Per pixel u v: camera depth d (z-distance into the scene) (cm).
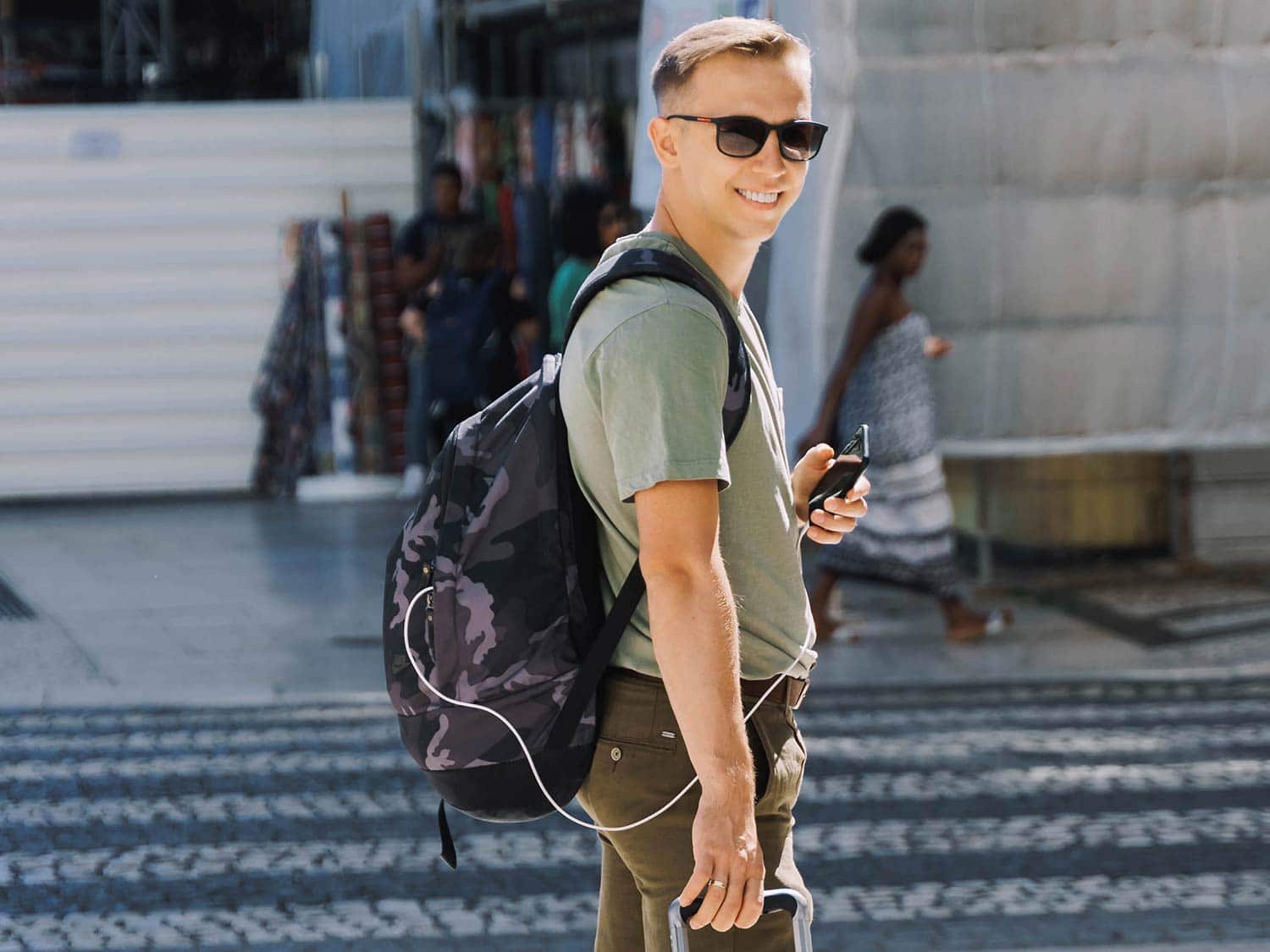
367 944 454
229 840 537
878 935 462
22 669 752
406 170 1254
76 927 463
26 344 1224
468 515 253
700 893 227
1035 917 475
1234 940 458
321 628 830
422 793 590
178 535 1081
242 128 1230
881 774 611
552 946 454
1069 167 881
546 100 1284
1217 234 898
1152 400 902
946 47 866
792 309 873
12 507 1208
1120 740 656
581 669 253
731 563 251
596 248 1059
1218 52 890
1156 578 952
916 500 793
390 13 1376
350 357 1227
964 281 880
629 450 233
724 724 228
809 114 252
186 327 1238
